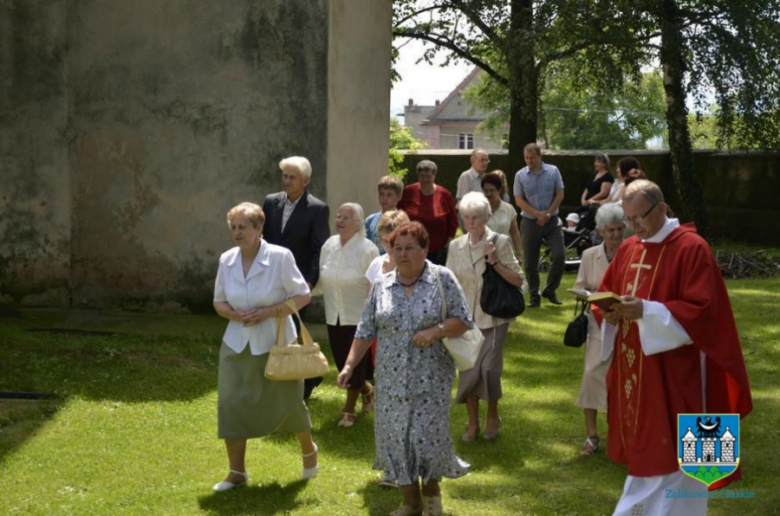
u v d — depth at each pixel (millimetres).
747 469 6344
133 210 10453
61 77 10375
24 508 5457
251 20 10172
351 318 7246
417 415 5133
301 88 10148
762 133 18328
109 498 5641
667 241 4930
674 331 4688
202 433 6855
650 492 4840
